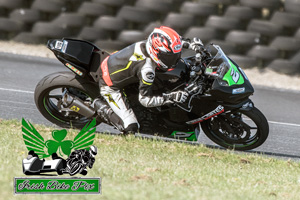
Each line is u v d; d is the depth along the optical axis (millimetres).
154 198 13172
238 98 21375
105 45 46438
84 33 46438
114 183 14734
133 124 21344
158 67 20875
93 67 21953
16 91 31406
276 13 45812
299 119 32531
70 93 22641
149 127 22266
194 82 20688
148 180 15656
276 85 43438
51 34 46719
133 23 47562
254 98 37562
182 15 45875
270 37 46500
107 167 16703
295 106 36312
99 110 21766
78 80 22203
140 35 46219
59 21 46750
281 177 19406
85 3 46750
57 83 22203
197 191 14953
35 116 26297
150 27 46312
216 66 21031
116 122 21469
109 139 21766
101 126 25672
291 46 45594
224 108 21594
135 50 20109
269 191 16625
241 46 46406
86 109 22188
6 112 26375
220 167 19750
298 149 25781
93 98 22328
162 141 22844
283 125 30531
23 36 46969
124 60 20422
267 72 45750
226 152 22469
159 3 46438
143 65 19766
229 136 22750
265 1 45625
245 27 46500
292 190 17297
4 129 21594
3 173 14133
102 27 46469
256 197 15414
